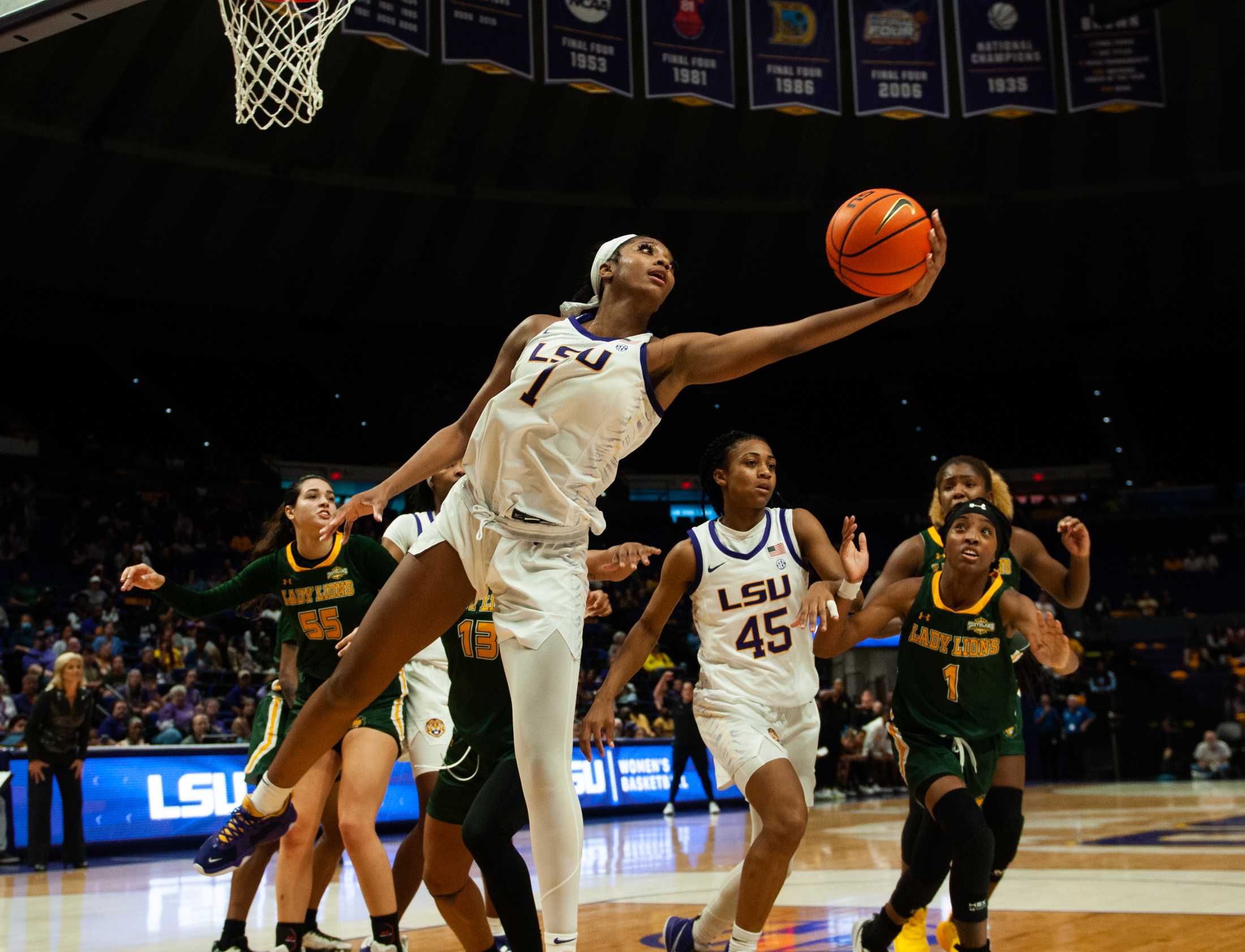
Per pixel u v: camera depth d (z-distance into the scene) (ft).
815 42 53.01
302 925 11.98
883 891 17.39
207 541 71.00
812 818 37.14
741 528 11.68
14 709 37.35
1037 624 10.73
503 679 10.39
